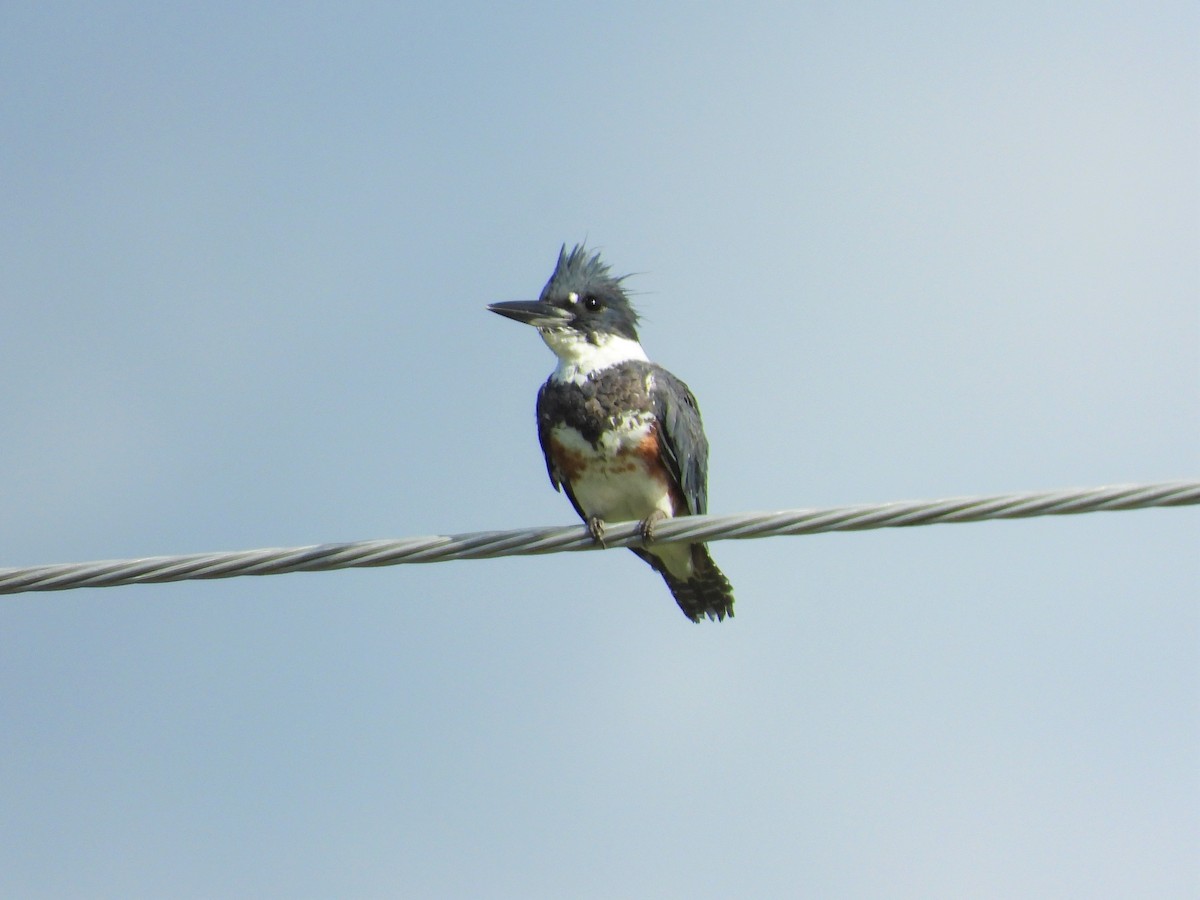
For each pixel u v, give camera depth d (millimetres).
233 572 9703
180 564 9672
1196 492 8883
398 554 9875
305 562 9773
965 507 9273
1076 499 9039
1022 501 9156
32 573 9672
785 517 9711
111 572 9664
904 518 9406
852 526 9555
